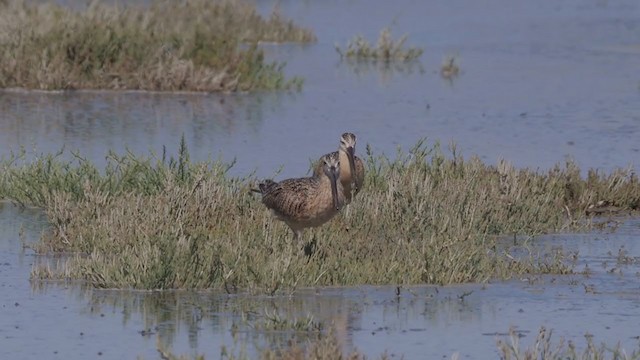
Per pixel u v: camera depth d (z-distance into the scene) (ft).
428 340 43.37
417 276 51.31
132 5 152.05
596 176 70.49
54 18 117.60
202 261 51.08
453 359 40.06
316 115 97.30
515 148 84.79
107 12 118.52
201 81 109.19
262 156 79.92
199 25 121.39
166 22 140.36
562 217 65.26
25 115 94.38
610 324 45.52
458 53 135.13
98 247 54.90
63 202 60.44
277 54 136.15
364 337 43.68
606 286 50.98
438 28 160.04
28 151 79.92
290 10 176.65
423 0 192.54
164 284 50.24
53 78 107.14
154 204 58.08
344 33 154.40
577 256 55.93
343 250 53.36
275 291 49.49
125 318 45.91
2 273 52.44
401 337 43.70
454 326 45.14
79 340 43.27
